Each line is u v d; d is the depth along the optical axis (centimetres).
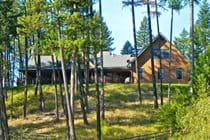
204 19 6838
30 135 3938
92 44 3412
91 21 3303
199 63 2283
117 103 4944
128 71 7225
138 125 4022
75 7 3303
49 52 3419
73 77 3350
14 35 4138
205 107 1914
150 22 4841
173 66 6938
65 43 3206
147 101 5059
